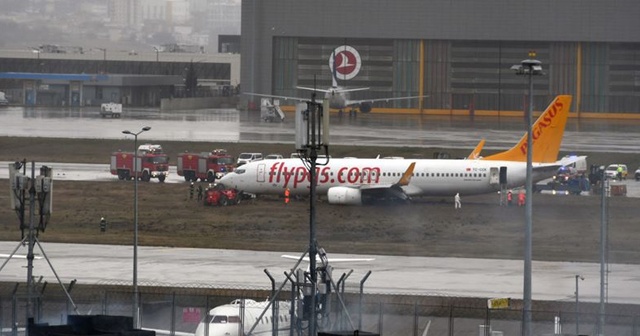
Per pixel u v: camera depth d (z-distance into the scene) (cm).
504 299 19475
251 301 19025
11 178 17888
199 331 17825
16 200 18062
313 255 15112
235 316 17912
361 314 18100
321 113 15012
